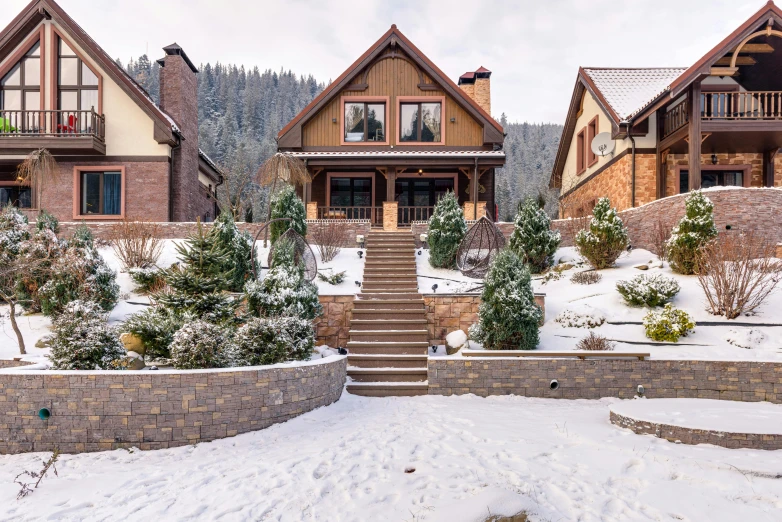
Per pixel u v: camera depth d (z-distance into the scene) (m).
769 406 7.95
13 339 11.66
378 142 21.84
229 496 5.28
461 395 9.80
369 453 6.35
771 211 14.57
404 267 15.24
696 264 13.14
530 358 9.78
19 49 19.95
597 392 9.59
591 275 14.10
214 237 10.34
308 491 5.30
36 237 12.62
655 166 19.81
